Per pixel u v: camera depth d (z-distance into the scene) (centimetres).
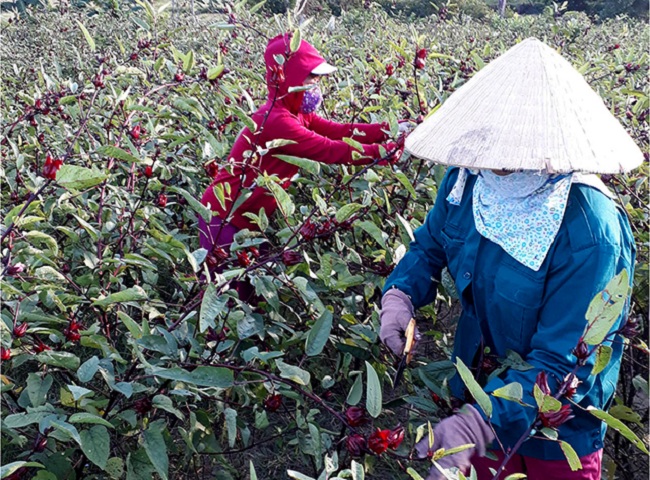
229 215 216
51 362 179
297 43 239
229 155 311
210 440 217
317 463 180
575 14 966
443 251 198
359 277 212
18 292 179
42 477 173
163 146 315
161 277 308
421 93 313
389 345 186
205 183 335
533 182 155
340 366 256
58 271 224
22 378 270
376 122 315
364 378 263
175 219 334
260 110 277
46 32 786
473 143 145
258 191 273
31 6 938
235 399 246
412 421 208
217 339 193
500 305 165
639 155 152
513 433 147
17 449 231
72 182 156
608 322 128
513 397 130
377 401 140
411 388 233
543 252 154
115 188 254
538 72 150
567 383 135
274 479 253
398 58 414
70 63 675
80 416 149
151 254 235
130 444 222
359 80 389
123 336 250
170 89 379
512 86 150
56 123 357
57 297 199
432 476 137
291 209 207
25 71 549
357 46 607
